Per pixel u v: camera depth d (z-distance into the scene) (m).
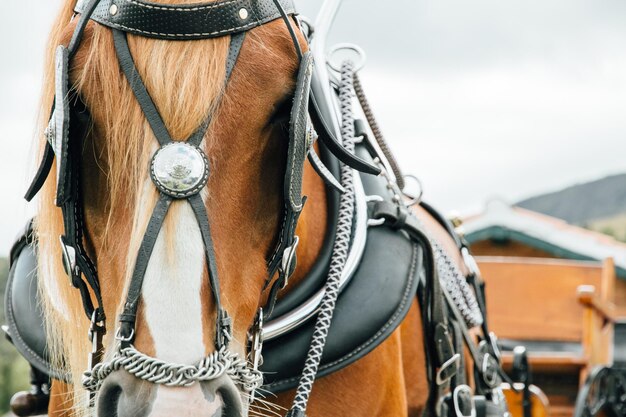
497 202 8.37
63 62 2.01
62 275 2.27
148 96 1.94
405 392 2.96
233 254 2.00
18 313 2.72
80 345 2.29
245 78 2.01
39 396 3.03
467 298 3.51
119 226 1.97
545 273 5.91
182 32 1.99
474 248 8.43
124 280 1.94
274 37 2.09
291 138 2.03
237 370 1.96
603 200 55.31
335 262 2.54
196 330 1.87
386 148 3.11
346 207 2.63
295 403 2.38
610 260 5.95
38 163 2.25
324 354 2.52
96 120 2.00
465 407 3.04
